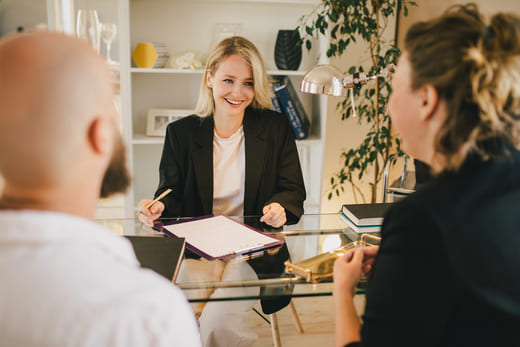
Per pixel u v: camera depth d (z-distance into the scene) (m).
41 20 2.66
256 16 2.91
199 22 2.87
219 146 1.96
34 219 0.47
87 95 0.49
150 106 2.95
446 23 0.72
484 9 2.21
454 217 0.66
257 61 1.85
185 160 1.95
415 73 0.73
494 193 0.68
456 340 0.66
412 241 0.70
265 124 1.97
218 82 1.85
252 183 1.94
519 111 0.67
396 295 0.70
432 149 0.78
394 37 2.82
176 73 2.92
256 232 1.48
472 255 0.64
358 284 1.09
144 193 3.03
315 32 2.88
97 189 0.56
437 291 0.66
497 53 0.66
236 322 1.64
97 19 2.53
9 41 0.48
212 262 1.25
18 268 0.46
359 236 1.47
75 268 0.47
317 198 2.98
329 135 2.86
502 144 0.69
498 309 0.61
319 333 2.20
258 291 1.12
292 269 1.20
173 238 1.33
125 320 0.47
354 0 2.40
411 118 0.77
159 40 2.86
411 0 2.76
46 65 0.47
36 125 0.46
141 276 0.51
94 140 0.51
